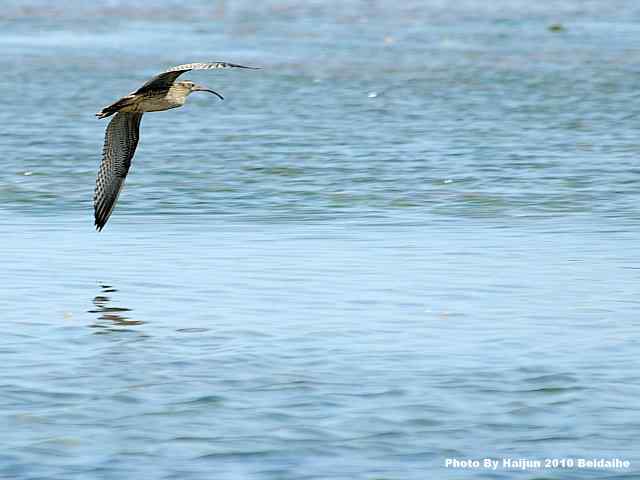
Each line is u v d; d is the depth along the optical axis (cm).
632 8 6606
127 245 2086
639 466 1220
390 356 1517
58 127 3319
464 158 2881
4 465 1226
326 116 3541
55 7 6556
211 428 1309
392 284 1836
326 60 4784
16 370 1472
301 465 1223
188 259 1986
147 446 1267
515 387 1417
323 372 1464
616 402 1374
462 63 4691
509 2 6838
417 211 2348
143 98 1517
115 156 1591
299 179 2652
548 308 1714
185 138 3194
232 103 3812
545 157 2891
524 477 1198
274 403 1370
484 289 1809
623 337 1587
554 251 2033
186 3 6819
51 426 1313
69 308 1717
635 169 2744
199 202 2436
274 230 2194
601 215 2306
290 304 1734
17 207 2389
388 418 1329
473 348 1548
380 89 4072
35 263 1962
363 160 2859
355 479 1194
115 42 5259
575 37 5488
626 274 1888
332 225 2231
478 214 2317
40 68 4472
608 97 3872
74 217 2308
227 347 1553
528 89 4056
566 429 1306
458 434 1292
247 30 5747
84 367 1483
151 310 1709
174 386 1421
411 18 6222
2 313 1694
